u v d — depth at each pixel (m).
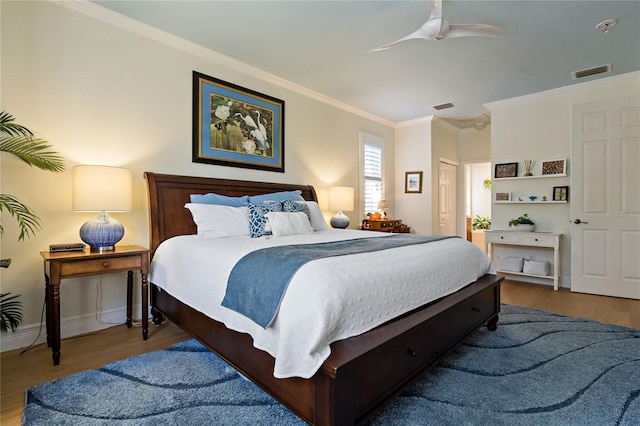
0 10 2.17
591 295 3.72
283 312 1.34
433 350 1.77
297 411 1.32
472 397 1.63
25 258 2.27
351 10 2.52
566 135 4.11
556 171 4.14
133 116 2.77
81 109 2.50
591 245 3.79
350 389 1.24
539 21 2.67
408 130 5.73
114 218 2.66
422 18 2.63
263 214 2.80
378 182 5.49
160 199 2.81
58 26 2.39
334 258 1.56
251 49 3.16
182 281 2.19
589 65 3.47
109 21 2.62
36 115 2.30
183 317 2.24
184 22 2.71
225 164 3.39
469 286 2.29
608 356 2.11
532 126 4.36
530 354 2.14
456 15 2.59
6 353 2.15
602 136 3.72
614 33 2.84
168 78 2.98
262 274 1.52
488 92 4.29
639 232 3.52
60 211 2.40
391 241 2.33
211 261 1.92
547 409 1.54
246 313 1.52
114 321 2.68
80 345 2.28
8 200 1.98
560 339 2.39
